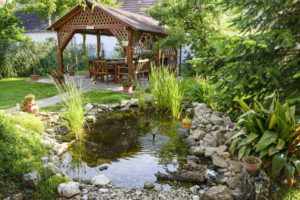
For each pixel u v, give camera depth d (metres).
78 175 3.34
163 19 10.30
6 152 3.24
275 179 2.95
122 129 5.09
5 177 2.92
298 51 4.21
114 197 2.79
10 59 12.41
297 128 2.96
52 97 7.66
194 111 5.93
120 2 15.41
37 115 5.50
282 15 4.00
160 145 4.32
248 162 2.85
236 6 4.09
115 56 16.05
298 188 2.87
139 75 10.88
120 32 8.98
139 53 9.92
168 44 9.71
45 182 2.89
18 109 5.68
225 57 3.86
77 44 15.54
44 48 13.64
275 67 3.76
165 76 6.41
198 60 4.12
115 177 3.29
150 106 6.57
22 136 3.83
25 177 2.86
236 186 2.90
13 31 12.82
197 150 3.89
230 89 3.93
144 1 16.19
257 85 3.97
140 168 3.54
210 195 2.61
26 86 9.64
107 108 6.34
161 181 3.18
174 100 5.88
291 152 3.00
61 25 10.12
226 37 3.48
